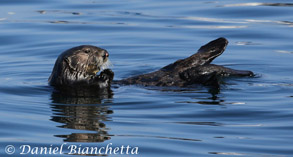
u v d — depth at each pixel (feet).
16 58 65.31
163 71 52.08
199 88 49.88
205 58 51.19
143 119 41.01
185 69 51.01
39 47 69.87
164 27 78.64
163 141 35.99
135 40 72.74
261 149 34.30
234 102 45.24
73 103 45.73
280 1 92.07
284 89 49.47
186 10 87.66
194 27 78.33
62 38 73.82
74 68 50.62
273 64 60.95
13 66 61.57
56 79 51.55
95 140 36.22
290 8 86.99
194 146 35.01
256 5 89.40
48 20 82.74
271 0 92.94
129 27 78.95
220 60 63.67
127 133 37.63
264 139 36.22
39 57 65.82
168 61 63.46
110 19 83.05
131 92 48.93
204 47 52.19
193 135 37.19
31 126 39.27
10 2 94.63
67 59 50.42
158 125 39.47
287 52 66.23
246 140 36.09
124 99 46.62
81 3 94.32
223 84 51.24
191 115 41.83
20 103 45.80
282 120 40.29
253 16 83.46
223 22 80.48
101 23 81.10
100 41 72.28
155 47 69.46
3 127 39.01
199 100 45.98
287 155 33.19
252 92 48.44
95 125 39.52
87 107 44.42
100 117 41.57
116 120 40.78
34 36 74.74
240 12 85.71
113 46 69.92
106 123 40.04
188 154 33.60
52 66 61.77
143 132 37.83
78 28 78.64
